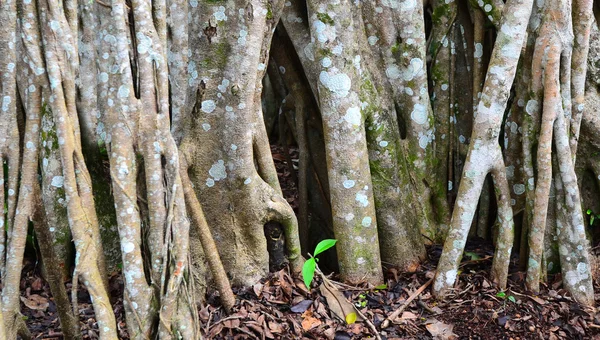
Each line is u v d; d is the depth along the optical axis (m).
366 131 5.05
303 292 4.69
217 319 4.36
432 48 5.62
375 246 4.97
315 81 4.94
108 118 3.40
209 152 4.39
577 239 4.95
